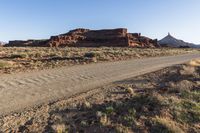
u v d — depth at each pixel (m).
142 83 15.09
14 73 18.02
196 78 15.86
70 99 10.97
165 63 29.20
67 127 7.66
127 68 23.05
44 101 10.65
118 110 9.27
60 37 147.62
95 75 18.22
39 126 7.81
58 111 9.26
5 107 9.65
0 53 37.62
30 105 10.02
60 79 16.08
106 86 14.10
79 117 8.63
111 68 22.72
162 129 7.82
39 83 14.52
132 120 8.29
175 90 12.25
